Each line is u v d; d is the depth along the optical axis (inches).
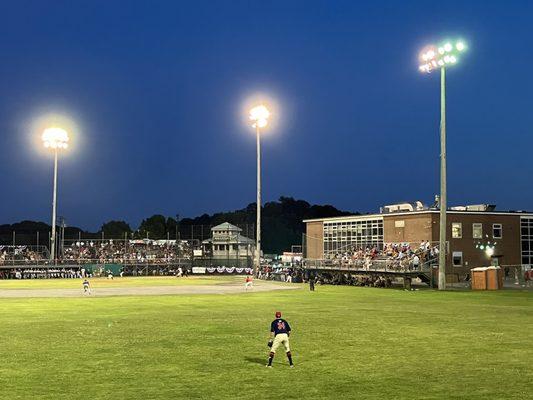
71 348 935.7
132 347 944.3
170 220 7460.6
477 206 3302.2
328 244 3880.4
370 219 3511.3
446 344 965.2
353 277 2903.5
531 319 1314.0
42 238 4397.1
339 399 621.6
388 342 987.9
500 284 2406.5
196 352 898.7
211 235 4963.1
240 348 934.4
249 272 4306.1
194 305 1726.1
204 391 657.6
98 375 739.4
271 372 755.4
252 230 4859.7
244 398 626.8
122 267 4192.9
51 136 4015.8
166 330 1146.7
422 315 1406.3
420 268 2571.4
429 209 3125.0
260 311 1530.5
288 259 4254.4
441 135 2425.0
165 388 671.8
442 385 681.6
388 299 1924.2
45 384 691.4
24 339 1029.8
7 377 728.3
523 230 3253.0
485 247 3147.1
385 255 3006.9
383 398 625.0
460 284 2800.2
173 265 4379.9
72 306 1695.4
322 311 1517.0
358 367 783.7
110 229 7544.3
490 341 995.9
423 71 2536.9
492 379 711.1
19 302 1843.0
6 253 4089.6
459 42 2378.2
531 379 710.5
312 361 826.2
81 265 4018.2
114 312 1510.8
